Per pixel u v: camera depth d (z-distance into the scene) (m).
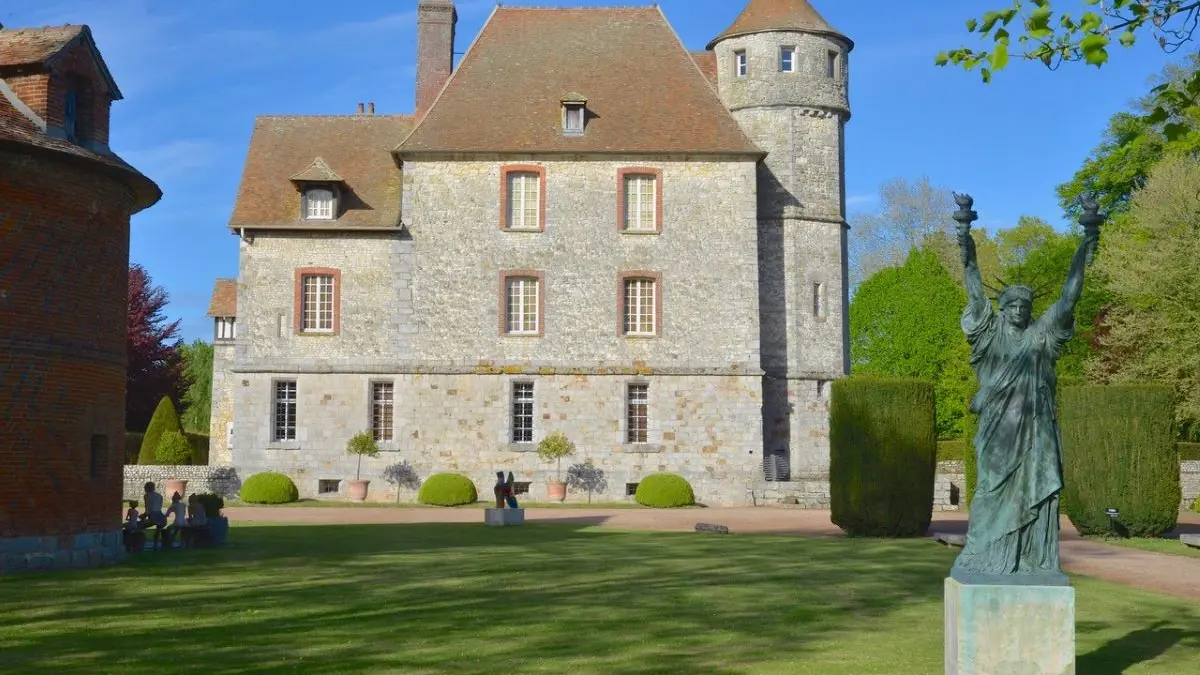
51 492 18.67
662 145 37.88
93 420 19.61
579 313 37.66
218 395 55.78
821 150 40.00
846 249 40.78
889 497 24.52
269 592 16.08
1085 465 24.50
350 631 13.04
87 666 11.14
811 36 40.06
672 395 37.47
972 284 10.40
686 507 35.91
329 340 37.72
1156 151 47.16
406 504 36.47
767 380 38.81
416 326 37.56
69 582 17.05
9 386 18.11
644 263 37.84
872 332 57.00
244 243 38.00
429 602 15.14
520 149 37.69
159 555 20.94
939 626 13.44
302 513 32.41
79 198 19.44
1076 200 53.06
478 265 37.75
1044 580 9.67
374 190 39.09
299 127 41.22
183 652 11.84
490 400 37.44
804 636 12.80
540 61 40.03
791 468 38.72
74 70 19.72
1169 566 19.50
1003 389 10.02
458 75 39.53
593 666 11.20
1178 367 37.56
